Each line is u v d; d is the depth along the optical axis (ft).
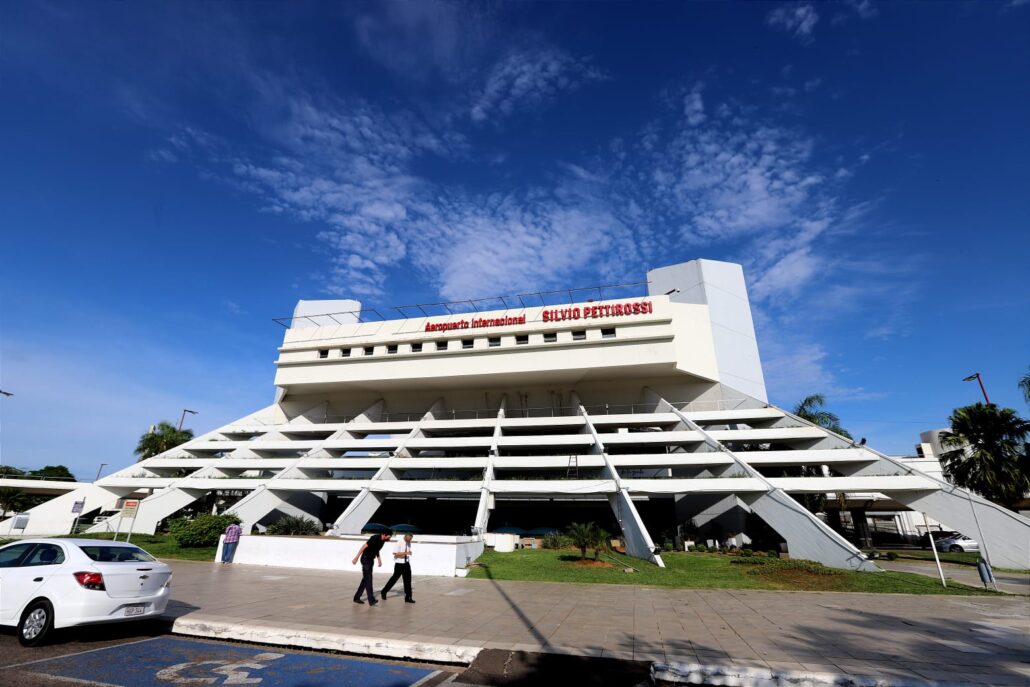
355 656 27.02
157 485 110.63
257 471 122.01
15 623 26.63
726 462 93.20
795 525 75.36
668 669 23.38
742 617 36.45
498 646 26.73
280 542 67.77
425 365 135.13
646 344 123.03
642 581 55.98
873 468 90.79
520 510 124.26
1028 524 73.51
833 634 31.12
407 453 112.78
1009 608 42.11
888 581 55.88
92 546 29.35
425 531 123.24
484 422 122.93
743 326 139.85
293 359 147.23
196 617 32.19
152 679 21.99
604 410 135.03
